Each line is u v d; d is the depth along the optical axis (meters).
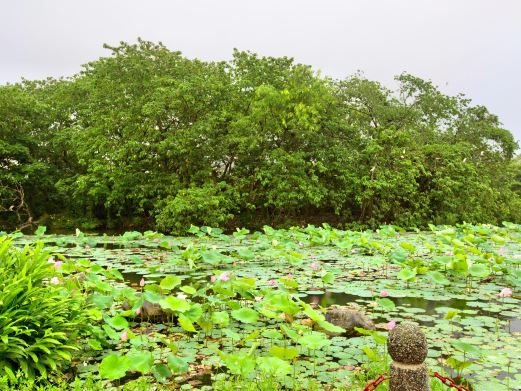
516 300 7.59
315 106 19.45
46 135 22.84
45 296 4.86
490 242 14.78
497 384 4.33
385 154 21.34
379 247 11.39
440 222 21.94
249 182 20.14
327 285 8.66
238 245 14.25
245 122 18.47
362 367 4.70
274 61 21.36
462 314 6.74
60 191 21.98
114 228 22.48
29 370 4.27
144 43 20.52
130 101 19.41
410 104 23.62
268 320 6.43
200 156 19.97
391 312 6.84
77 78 25.25
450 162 21.55
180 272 9.91
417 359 3.08
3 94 21.16
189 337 5.68
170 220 17.84
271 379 4.21
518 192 32.06
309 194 19.02
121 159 19.33
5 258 5.06
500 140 23.95
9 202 22.64
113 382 4.42
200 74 20.39
